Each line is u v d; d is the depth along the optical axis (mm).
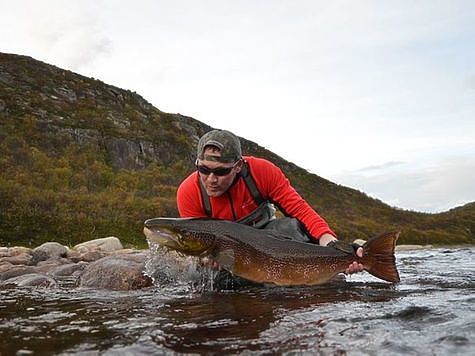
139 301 1234
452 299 1066
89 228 8391
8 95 15602
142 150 16766
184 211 1603
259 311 1010
